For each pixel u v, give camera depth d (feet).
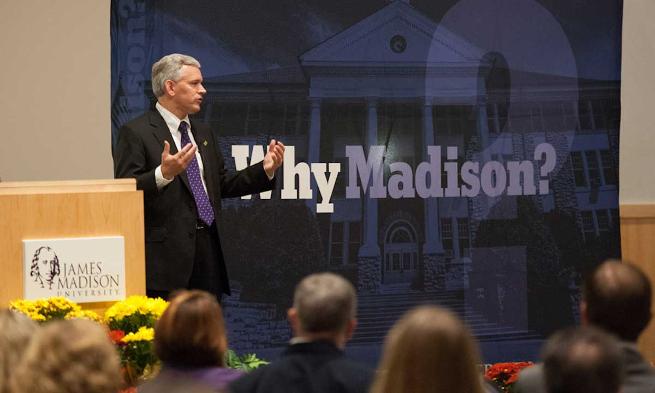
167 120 34.22
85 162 41.11
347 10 42.68
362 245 42.78
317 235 42.47
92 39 41.16
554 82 44.21
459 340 14.52
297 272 42.29
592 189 44.57
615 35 44.68
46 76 40.83
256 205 42.06
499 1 43.70
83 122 41.09
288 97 42.27
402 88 43.09
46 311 27.20
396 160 43.06
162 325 19.25
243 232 41.98
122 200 29.68
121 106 40.63
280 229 42.24
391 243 43.01
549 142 44.19
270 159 34.53
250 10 41.88
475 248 43.57
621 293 18.13
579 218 44.47
